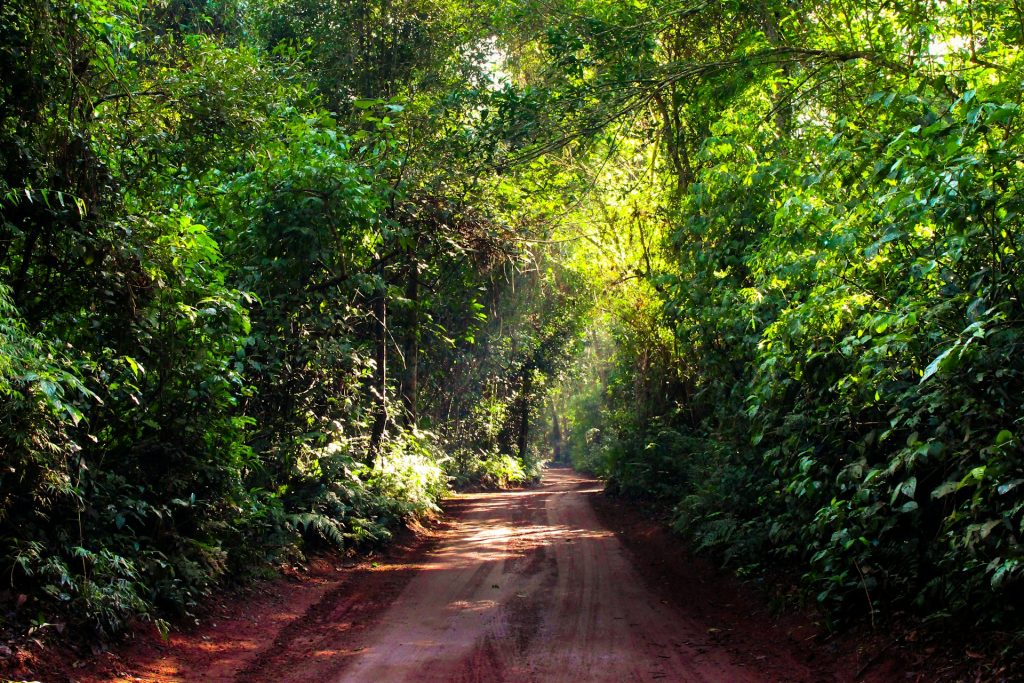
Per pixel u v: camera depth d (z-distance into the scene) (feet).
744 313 33.63
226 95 33.06
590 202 57.31
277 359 37.17
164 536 26.73
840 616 24.38
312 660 23.34
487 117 45.78
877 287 23.65
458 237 49.70
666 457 58.65
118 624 21.66
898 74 31.24
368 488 48.03
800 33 36.09
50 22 23.21
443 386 91.04
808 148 34.60
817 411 27.04
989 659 18.74
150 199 29.94
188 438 28.35
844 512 24.39
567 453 255.70
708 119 45.85
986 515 19.92
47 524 22.24
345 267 40.16
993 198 17.56
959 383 20.03
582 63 39.22
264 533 35.01
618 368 76.28
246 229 35.78
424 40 59.06
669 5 37.50
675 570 38.22
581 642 25.21
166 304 26.50
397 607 31.07
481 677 21.40
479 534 53.31
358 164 40.91
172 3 57.88
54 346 22.17
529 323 86.79
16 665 18.16
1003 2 27.25
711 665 22.40
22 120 22.94
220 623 26.22
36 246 23.84
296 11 60.13
